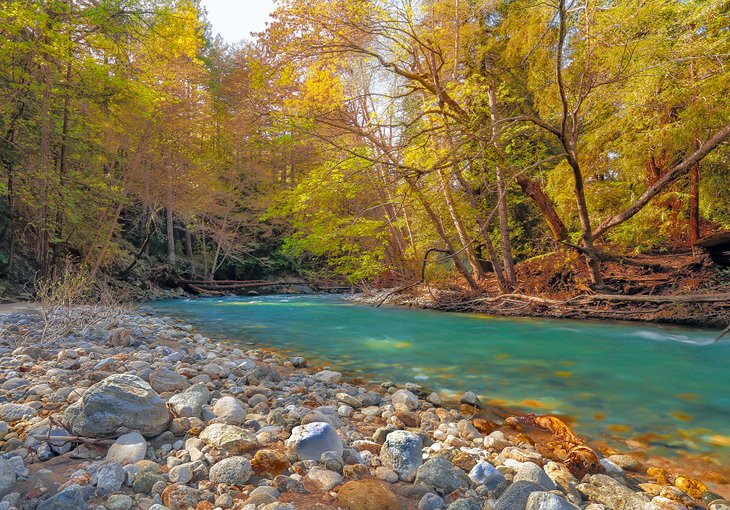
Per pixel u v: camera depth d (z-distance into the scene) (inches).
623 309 360.8
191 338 287.1
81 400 103.6
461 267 474.0
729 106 318.7
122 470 83.9
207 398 137.6
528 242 604.1
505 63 469.7
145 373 157.6
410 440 102.7
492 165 435.2
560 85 304.7
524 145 468.8
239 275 1024.2
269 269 1024.9
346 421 135.9
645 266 418.9
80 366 173.2
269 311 482.3
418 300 523.8
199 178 858.8
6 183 454.6
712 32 324.2
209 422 117.0
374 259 584.7
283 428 116.4
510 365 220.7
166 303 605.9
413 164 430.9
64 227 530.6
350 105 542.9
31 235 554.9
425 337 303.3
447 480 90.6
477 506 79.7
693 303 329.4
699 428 135.6
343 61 531.8
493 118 405.1
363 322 384.2
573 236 432.1
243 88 858.8
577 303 383.6
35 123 452.1
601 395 170.4
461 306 463.8
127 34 466.9
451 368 215.8
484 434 132.5
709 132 350.0
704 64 329.4
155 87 581.3
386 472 94.4
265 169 989.8
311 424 106.0
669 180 328.5
